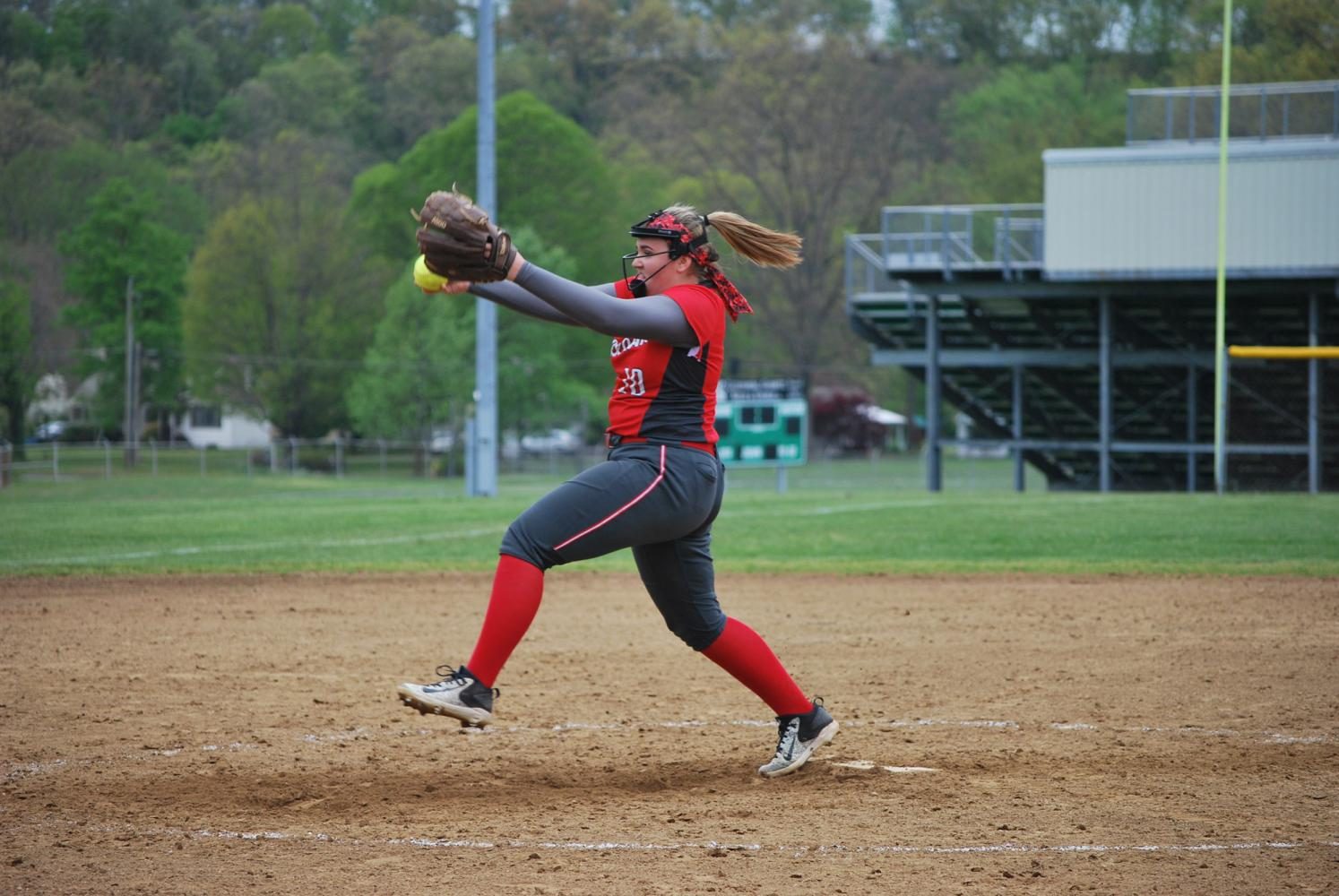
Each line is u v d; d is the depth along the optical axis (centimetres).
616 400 1078
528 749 1245
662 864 888
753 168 13888
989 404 7750
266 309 12975
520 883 850
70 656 1755
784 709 1139
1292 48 7750
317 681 1588
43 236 13375
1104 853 907
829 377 17088
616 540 1050
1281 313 6275
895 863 888
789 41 14212
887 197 14275
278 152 15575
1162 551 3005
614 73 19375
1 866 888
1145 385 6844
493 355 5678
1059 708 1411
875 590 2453
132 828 978
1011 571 2702
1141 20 13925
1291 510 3944
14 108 13762
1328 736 1267
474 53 19075
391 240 13912
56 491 7694
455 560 2938
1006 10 15938
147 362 12975
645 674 1642
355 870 878
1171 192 5772
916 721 1352
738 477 10950
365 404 11588
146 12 17900
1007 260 6144
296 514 4347
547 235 13388
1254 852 908
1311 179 5581
